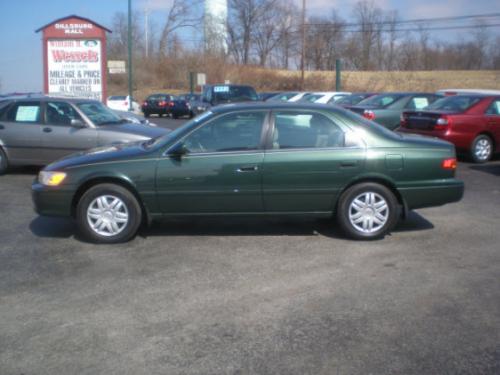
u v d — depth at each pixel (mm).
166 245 6188
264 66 59500
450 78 45812
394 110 14820
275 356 3678
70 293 4805
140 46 59438
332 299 4625
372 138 6188
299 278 5121
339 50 61656
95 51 18047
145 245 6195
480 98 12500
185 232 6711
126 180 6082
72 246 6191
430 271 5309
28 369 3539
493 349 3762
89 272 5332
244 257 5746
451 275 5195
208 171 6066
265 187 6102
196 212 6195
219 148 6141
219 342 3881
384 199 6207
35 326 4156
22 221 7363
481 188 9633
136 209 6188
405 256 5762
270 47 61656
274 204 6172
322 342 3869
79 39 17953
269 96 24922
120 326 4145
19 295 4766
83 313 4383
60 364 3598
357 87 42125
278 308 4449
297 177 6086
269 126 6176
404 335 3969
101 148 6879
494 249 6016
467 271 5309
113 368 3543
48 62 18000
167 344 3857
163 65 55969
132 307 4492
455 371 3486
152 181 6082
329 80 44375
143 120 14961
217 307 4477
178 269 5395
